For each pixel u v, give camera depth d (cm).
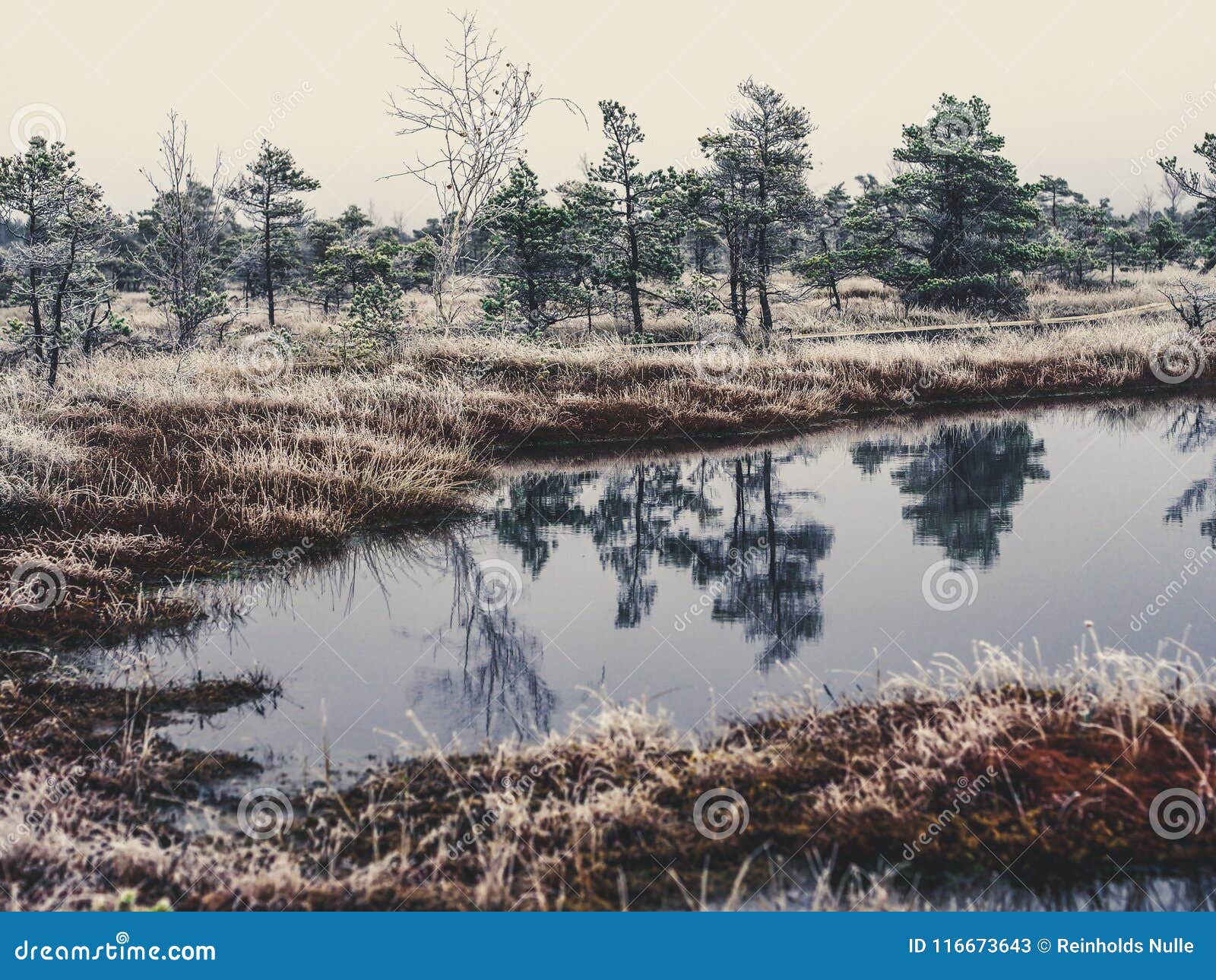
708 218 2764
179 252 2358
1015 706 516
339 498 1046
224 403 1441
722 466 1348
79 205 1639
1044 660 625
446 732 544
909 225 3484
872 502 1107
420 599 802
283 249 3228
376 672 638
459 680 623
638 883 397
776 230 2823
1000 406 1812
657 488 1223
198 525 919
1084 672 550
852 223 3453
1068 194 5534
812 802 449
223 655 667
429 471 1196
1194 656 620
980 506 1068
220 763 505
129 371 1669
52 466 1026
